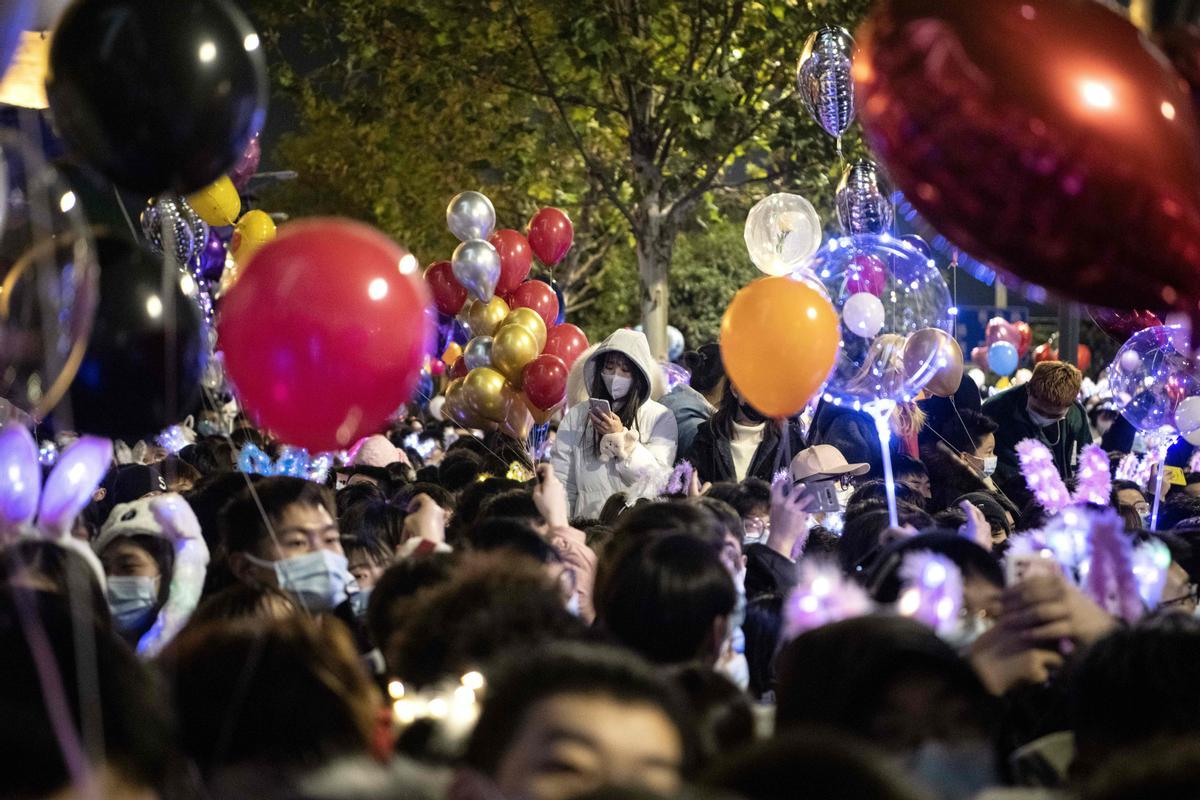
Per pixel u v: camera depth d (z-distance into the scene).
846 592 3.57
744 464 8.25
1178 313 3.63
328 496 4.84
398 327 4.27
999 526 6.43
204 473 8.33
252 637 2.96
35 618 2.64
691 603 3.62
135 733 2.52
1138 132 3.43
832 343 5.38
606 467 8.14
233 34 3.78
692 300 34.41
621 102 19.20
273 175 14.55
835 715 2.79
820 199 19.23
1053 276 3.66
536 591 3.48
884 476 7.77
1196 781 2.04
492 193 25.23
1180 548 4.87
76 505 4.54
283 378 4.22
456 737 2.89
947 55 3.52
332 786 2.38
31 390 3.90
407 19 18.52
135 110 3.66
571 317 32.16
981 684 2.86
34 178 3.86
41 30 4.50
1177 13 3.81
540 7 18.27
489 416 8.63
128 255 4.29
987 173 3.53
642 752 2.11
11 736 2.31
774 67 18.11
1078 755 3.04
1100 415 14.46
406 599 3.81
